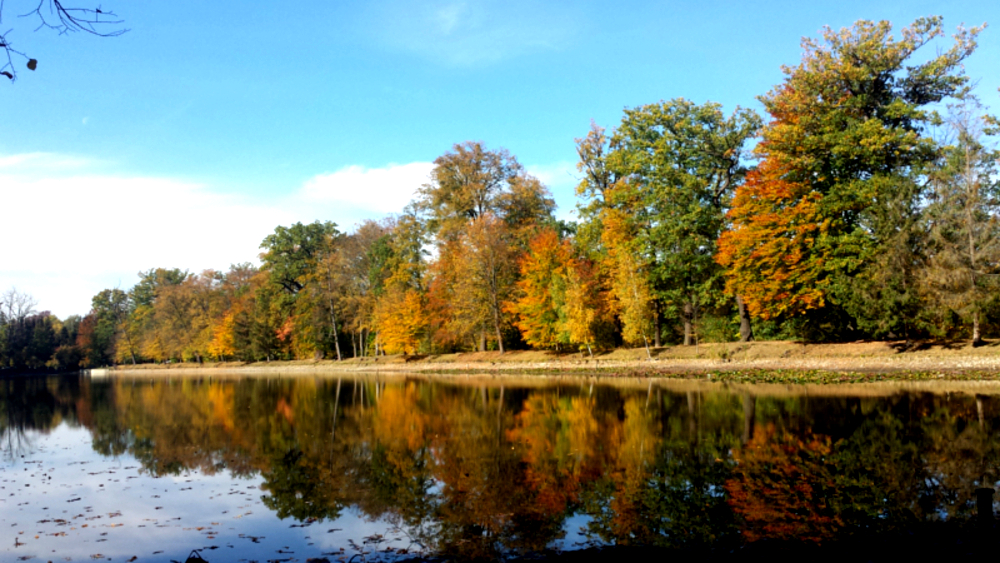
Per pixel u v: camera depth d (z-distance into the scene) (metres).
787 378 28.92
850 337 35.25
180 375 75.06
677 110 39.28
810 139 30.97
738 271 34.91
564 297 43.69
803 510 10.15
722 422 18.53
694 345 40.66
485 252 49.78
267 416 26.09
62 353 111.19
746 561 8.10
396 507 11.50
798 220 32.22
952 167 28.22
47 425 25.91
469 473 13.96
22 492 13.41
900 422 17.06
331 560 8.84
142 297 112.88
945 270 27.31
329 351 74.81
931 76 29.81
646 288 39.94
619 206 41.97
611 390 29.06
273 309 78.56
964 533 8.70
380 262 65.00
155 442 20.23
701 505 10.71
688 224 37.75
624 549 8.81
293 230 77.69
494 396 29.45
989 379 24.58
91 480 14.59
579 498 11.55
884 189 29.80
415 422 22.25
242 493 12.96
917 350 29.30
